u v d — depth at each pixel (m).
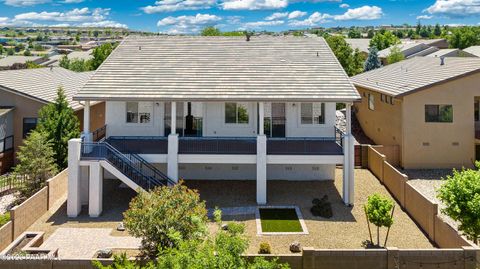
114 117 22.86
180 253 8.68
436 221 15.38
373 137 32.34
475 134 25.28
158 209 13.12
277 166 23.47
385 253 12.27
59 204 19.72
